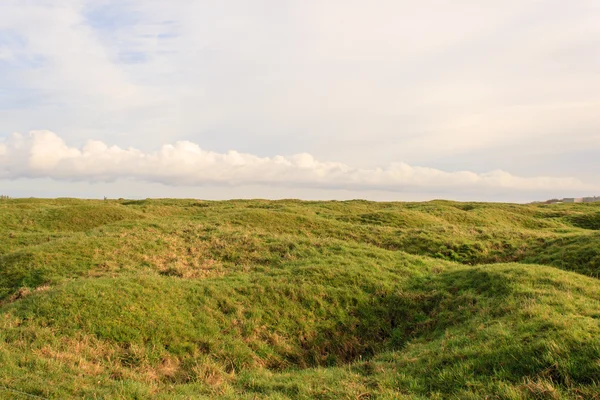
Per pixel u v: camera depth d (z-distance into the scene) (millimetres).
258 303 14367
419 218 37812
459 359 9562
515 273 15461
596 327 9422
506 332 10055
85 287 13297
